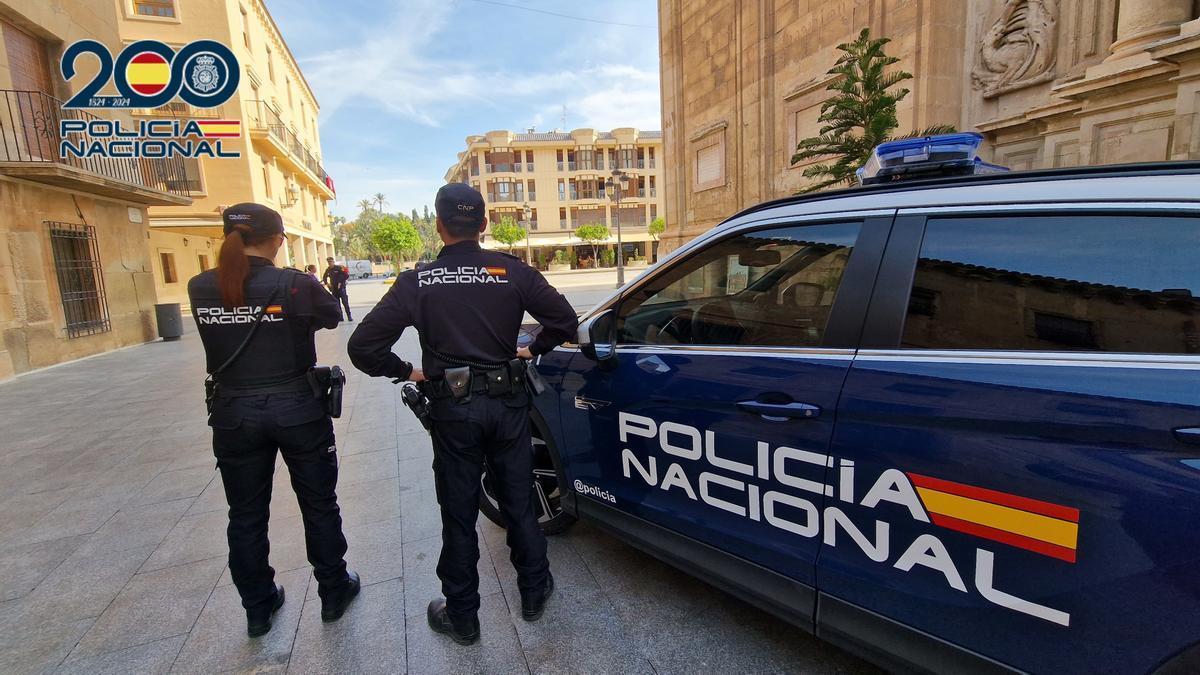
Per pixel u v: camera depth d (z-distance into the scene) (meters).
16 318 8.63
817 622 1.78
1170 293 1.30
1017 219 1.53
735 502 1.96
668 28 14.34
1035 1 6.35
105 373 8.55
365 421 5.45
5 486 4.05
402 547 3.06
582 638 2.29
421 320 2.12
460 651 2.24
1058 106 5.95
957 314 1.56
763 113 10.98
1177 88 4.78
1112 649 1.25
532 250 62.75
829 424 1.67
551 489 3.09
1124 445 1.23
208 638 2.36
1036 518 1.32
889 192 1.81
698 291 2.36
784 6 10.38
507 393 2.18
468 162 66.00
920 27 7.39
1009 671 1.40
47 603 2.63
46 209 9.48
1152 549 1.18
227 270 2.06
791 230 2.01
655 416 2.21
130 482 4.08
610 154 63.75
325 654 2.25
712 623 2.35
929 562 1.51
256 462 2.23
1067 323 1.41
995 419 1.39
